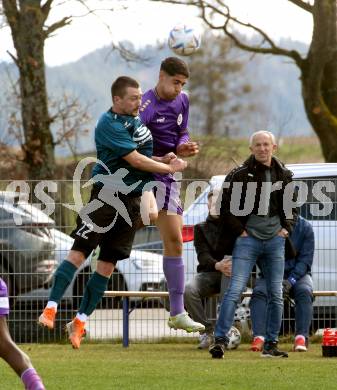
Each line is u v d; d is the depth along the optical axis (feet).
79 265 70.49
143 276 112.06
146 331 114.73
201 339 96.68
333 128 176.14
